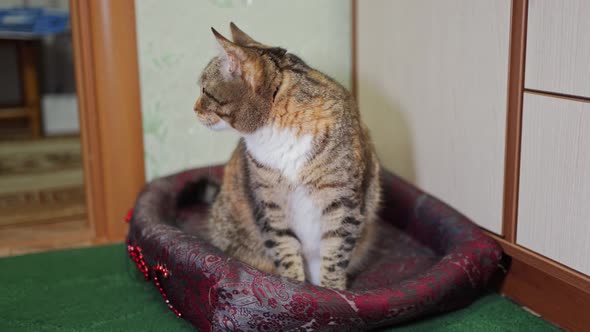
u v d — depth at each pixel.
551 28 1.57
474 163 1.93
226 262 1.58
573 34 1.51
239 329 1.52
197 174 2.39
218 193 2.20
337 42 2.56
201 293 1.60
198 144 2.50
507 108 1.76
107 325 1.73
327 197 1.68
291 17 2.48
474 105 1.89
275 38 2.48
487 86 1.82
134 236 1.94
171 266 1.69
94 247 2.33
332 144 1.62
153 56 2.35
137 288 1.97
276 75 1.60
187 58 2.39
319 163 1.63
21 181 3.11
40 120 3.84
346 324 1.54
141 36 2.31
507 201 1.82
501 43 1.74
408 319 1.66
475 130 1.90
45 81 3.90
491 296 1.88
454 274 1.69
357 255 1.95
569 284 1.65
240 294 1.51
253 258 1.96
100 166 2.41
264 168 1.68
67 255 2.24
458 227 1.91
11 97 3.90
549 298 1.73
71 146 3.67
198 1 2.35
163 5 2.31
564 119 1.57
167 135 2.45
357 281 1.89
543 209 1.69
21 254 2.26
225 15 2.39
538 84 1.64
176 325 1.73
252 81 1.58
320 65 2.57
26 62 3.70
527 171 1.72
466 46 1.88
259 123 1.62
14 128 3.96
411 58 2.17
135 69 2.32
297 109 1.60
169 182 2.31
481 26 1.81
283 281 1.53
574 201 1.58
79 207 2.78
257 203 1.76
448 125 2.03
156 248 1.77
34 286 1.98
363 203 1.80
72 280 2.03
